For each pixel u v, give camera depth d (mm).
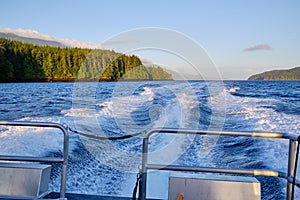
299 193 4633
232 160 5461
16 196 2121
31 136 6035
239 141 5598
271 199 4547
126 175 4969
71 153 5363
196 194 1972
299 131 6316
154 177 4246
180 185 1982
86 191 5039
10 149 5953
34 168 2209
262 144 5672
